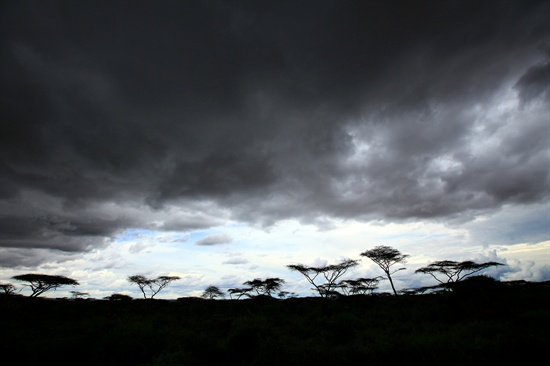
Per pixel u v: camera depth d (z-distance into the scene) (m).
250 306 34.22
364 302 37.94
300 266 44.16
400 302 34.19
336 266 42.81
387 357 8.93
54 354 10.34
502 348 8.51
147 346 10.40
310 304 40.06
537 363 7.73
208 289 61.34
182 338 11.41
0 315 27.47
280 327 17.83
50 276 35.69
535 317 14.73
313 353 9.62
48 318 25.70
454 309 20.42
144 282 56.31
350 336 12.74
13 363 9.83
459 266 40.00
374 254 43.66
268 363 9.51
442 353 8.70
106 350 10.29
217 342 11.97
